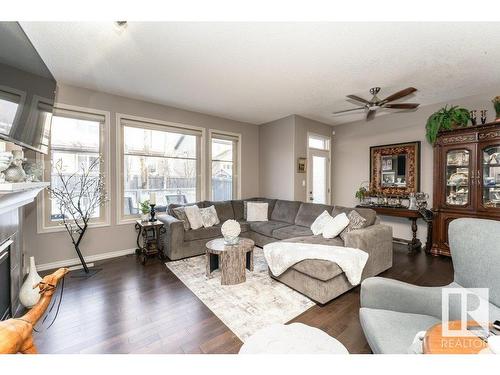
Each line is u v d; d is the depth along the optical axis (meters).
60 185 3.15
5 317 1.84
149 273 2.88
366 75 2.88
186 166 4.35
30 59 1.77
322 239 3.00
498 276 1.18
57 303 2.18
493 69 2.73
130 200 3.73
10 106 1.51
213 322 1.91
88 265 3.14
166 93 3.47
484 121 3.27
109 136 3.45
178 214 3.60
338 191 5.41
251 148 5.27
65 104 3.10
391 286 1.41
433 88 3.29
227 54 2.39
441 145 3.56
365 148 4.94
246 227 4.04
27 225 2.87
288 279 2.53
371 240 2.69
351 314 2.05
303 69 2.73
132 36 2.07
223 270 2.56
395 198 4.42
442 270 3.01
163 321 1.92
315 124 5.05
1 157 1.43
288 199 4.73
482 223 1.31
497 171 3.15
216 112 4.44
